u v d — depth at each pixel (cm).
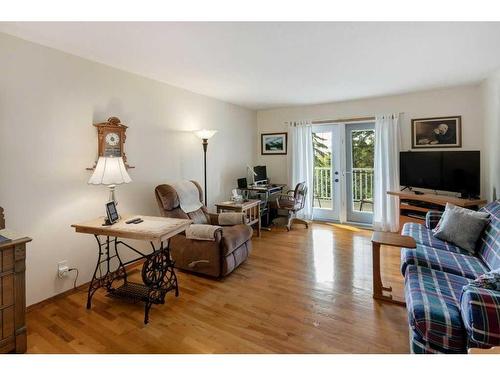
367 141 476
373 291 239
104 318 213
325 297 242
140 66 288
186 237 289
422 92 413
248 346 180
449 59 277
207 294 250
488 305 127
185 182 345
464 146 389
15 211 215
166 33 212
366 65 293
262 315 216
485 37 226
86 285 267
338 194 507
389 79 346
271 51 251
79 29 204
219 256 278
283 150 540
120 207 299
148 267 237
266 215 482
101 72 276
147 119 328
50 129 236
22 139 218
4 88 208
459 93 389
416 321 147
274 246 382
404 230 311
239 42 230
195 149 405
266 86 373
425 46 243
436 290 169
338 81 352
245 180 482
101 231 221
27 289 224
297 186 466
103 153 272
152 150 336
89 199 268
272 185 520
